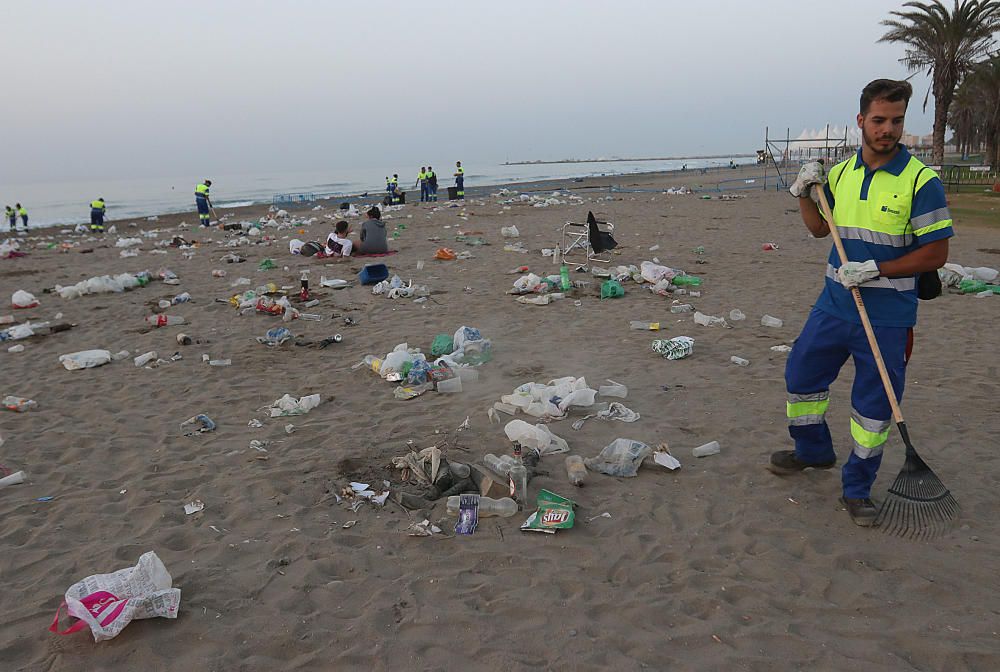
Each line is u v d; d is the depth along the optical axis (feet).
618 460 13.97
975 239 48.16
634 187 136.46
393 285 33.17
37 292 37.55
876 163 10.78
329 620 9.50
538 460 14.35
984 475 13.01
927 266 10.47
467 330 23.13
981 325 24.63
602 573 10.41
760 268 37.68
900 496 11.14
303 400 18.16
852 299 11.11
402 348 22.04
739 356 21.75
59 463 15.42
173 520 12.51
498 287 33.73
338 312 29.71
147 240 65.36
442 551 11.18
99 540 11.90
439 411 17.56
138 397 19.75
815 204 12.17
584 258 41.83
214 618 9.54
